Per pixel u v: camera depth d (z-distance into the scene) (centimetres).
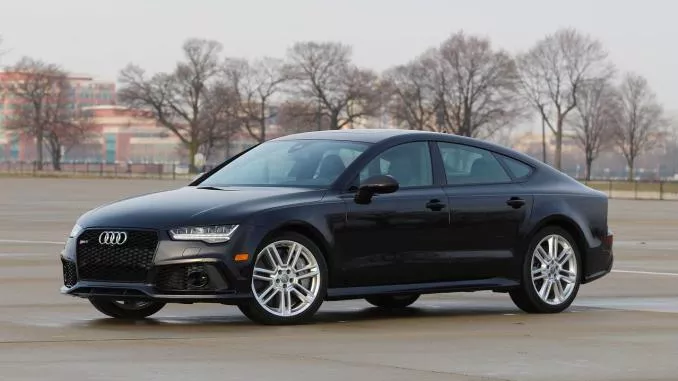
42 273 2092
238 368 1055
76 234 1398
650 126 17012
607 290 1902
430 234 1494
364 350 1181
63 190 8350
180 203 1394
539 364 1102
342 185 1448
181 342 1227
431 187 1510
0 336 1253
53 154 19975
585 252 1623
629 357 1151
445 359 1127
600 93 16012
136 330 1326
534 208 1578
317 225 1409
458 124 15775
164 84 17788
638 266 2394
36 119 19450
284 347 1198
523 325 1423
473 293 1838
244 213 1369
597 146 16500
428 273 1495
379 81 16850
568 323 1448
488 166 1576
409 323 1438
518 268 1564
